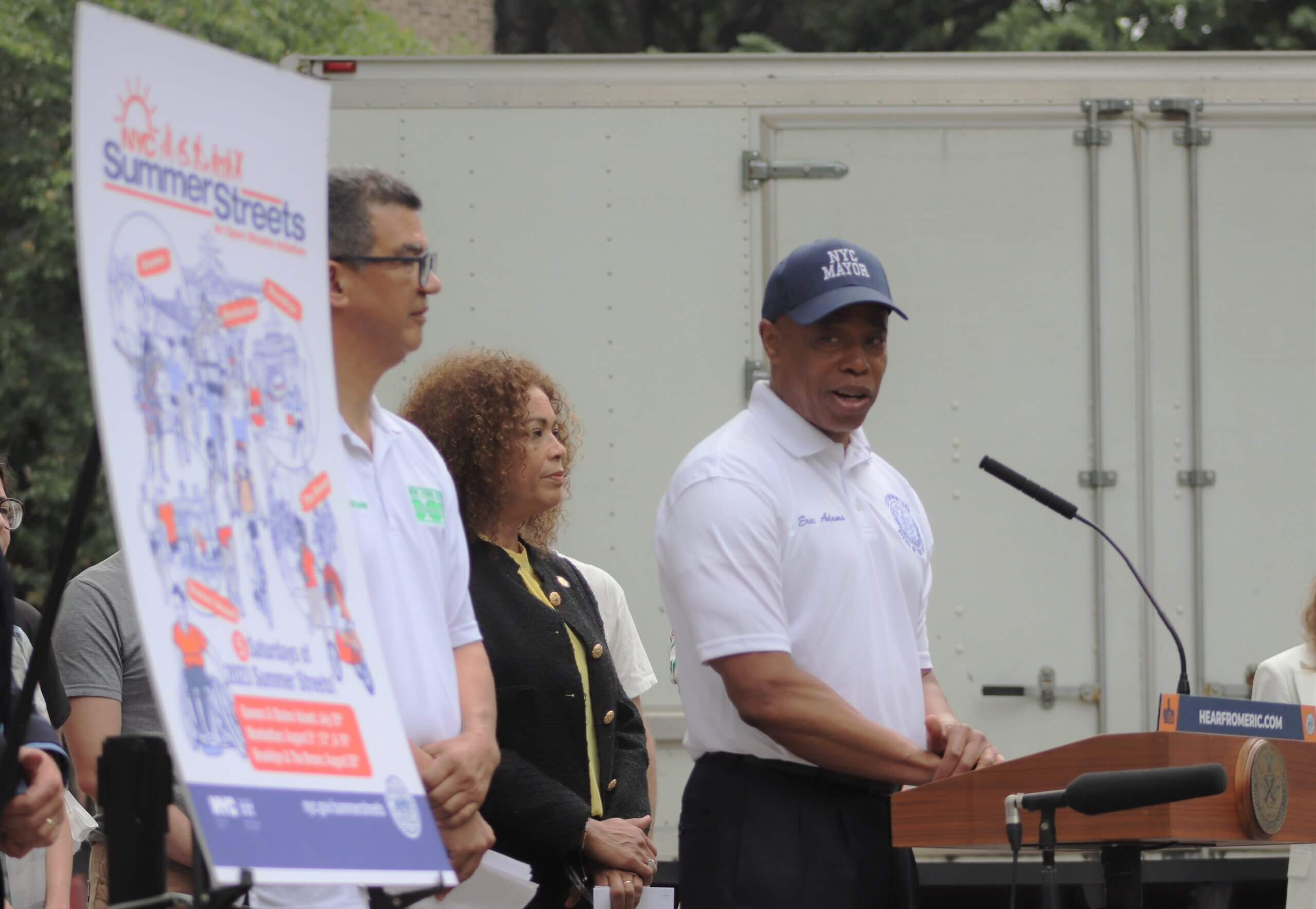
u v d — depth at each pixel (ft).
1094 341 44.86
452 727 22.82
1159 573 44.42
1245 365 45.06
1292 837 23.21
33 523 114.01
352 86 45.21
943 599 44.14
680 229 45.11
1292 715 24.44
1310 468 44.91
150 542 15.55
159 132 16.61
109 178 15.90
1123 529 44.45
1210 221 45.37
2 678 19.22
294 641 17.02
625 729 32.07
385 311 22.88
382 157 45.11
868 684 26.81
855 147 45.27
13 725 17.17
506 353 38.04
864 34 145.79
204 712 15.51
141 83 16.39
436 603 23.32
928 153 45.27
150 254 16.30
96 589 26.73
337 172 23.15
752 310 44.96
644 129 45.24
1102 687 43.93
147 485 15.69
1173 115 45.52
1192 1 129.70
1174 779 19.53
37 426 118.21
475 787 22.07
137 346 15.94
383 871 16.53
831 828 26.03
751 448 27.20
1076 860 42.39
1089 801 20.11
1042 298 45.01
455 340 44.80
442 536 24.20
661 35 152.56
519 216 45.03
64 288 118.01
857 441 28.84
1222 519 44.62
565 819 27.91
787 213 45.11
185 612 15.72
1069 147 45.32
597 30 151.53
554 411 31.76
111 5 115.44
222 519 16.58
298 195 18.52
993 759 25.75
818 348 27.35
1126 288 45.06
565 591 30.73
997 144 45.27
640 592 44.21
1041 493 27.96
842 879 25.81
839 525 27.20
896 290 44.93
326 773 16.61
